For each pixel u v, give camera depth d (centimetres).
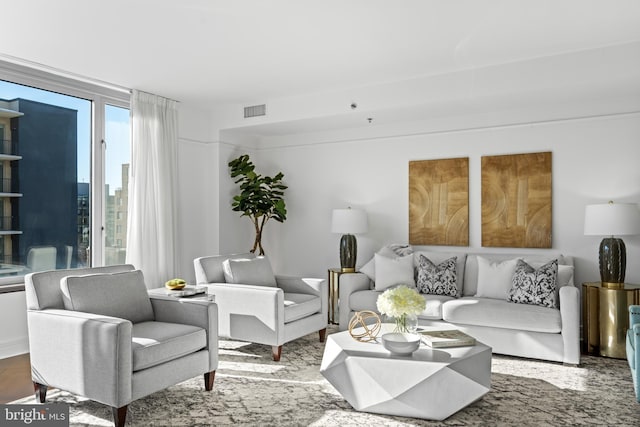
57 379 288
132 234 508
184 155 579
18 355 416
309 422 282
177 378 301
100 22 340
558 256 464
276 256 659
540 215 489
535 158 492
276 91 522
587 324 423
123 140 521
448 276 469
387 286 489
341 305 502
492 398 319
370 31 357
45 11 321
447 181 536
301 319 432
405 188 565
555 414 293
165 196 535
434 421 283
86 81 477
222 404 309
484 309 414
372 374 292
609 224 412
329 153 616
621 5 314
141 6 315
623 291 404
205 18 334
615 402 312
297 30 355
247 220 653
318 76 468
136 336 294
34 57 409
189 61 423
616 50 385
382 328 358
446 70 450
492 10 322
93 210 486
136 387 274
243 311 413
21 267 431
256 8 319
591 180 469
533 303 411
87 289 309
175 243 547
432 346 309
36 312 298
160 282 528
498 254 496
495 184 511
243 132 626
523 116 498
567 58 403
